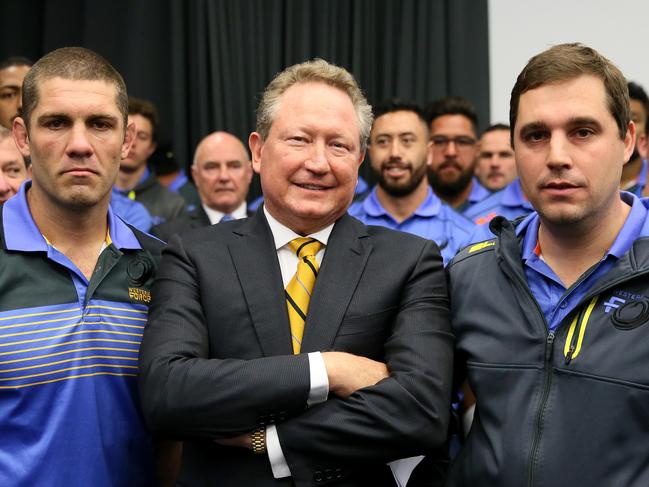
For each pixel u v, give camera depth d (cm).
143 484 157
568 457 126
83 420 147
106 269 155
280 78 153
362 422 132
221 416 132
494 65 413
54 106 145
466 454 140
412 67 425
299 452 133
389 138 294
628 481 123
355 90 154
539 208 135
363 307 146
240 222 159
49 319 147
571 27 394
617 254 134
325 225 154
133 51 438
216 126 427
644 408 124
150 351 139
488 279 146
